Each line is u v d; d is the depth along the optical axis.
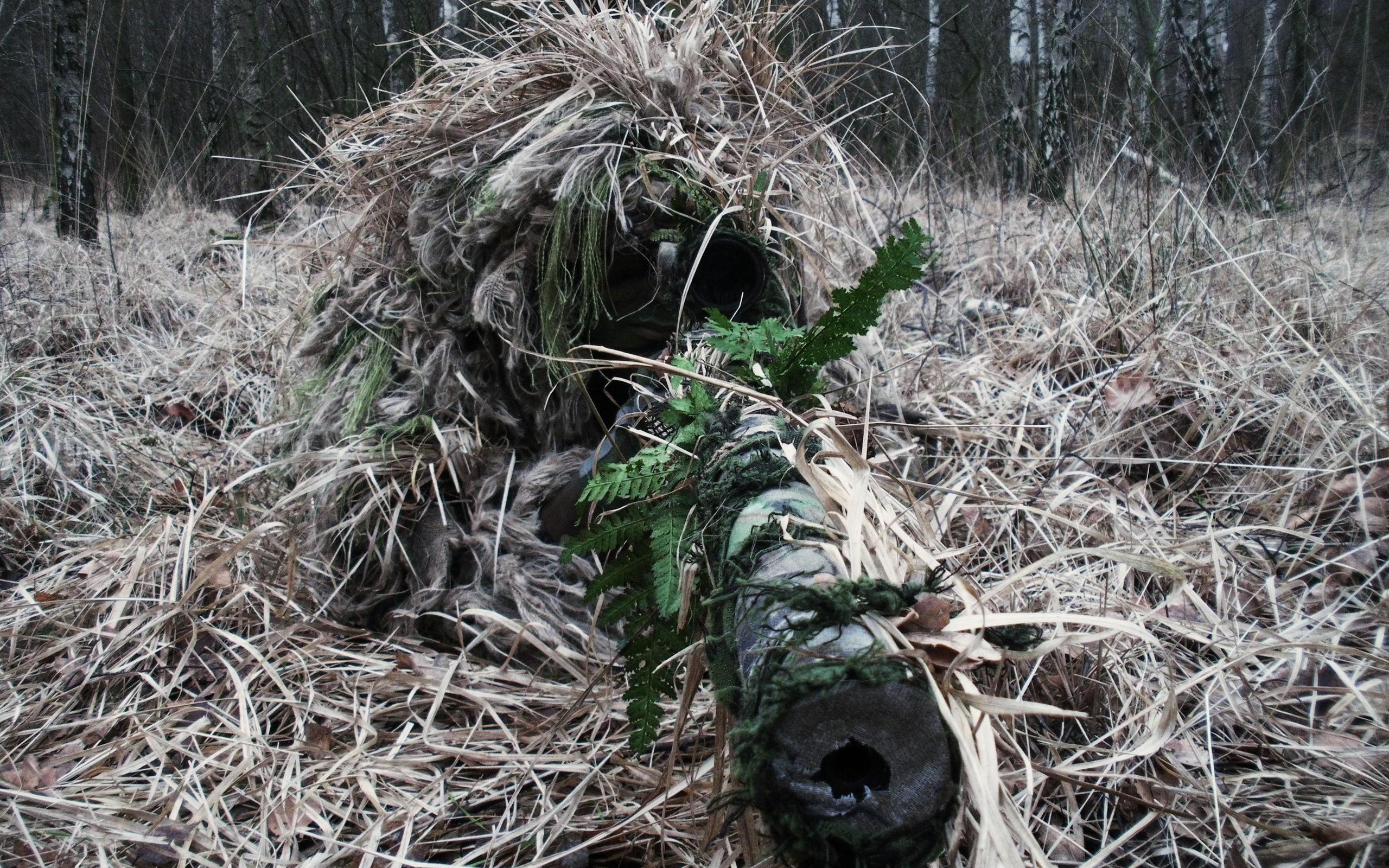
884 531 1.23
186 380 3.58
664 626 1.46
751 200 2.01
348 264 2.25
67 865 1.53
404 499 2.05
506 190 1.92
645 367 1.87
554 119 2.04
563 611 1.95
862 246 2.37
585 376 2.00
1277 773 1.62
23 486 2.84
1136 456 2.71
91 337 3.90
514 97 2.18
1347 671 1.85
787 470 1.31
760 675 1.02
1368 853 1.43
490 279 1.96
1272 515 2.41
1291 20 4.55
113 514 2.78
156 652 2.09
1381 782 1.58
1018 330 3.41
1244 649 1.83
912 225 1.46
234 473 2.84
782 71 2.44
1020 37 7.19
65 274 4.45
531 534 2.00
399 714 1.91
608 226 1.93
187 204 6.29
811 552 1.15
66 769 1.78
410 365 2.06
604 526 1.48
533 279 2.00
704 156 2.03
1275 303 3.22
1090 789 1.54
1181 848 1.51
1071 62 5.32
